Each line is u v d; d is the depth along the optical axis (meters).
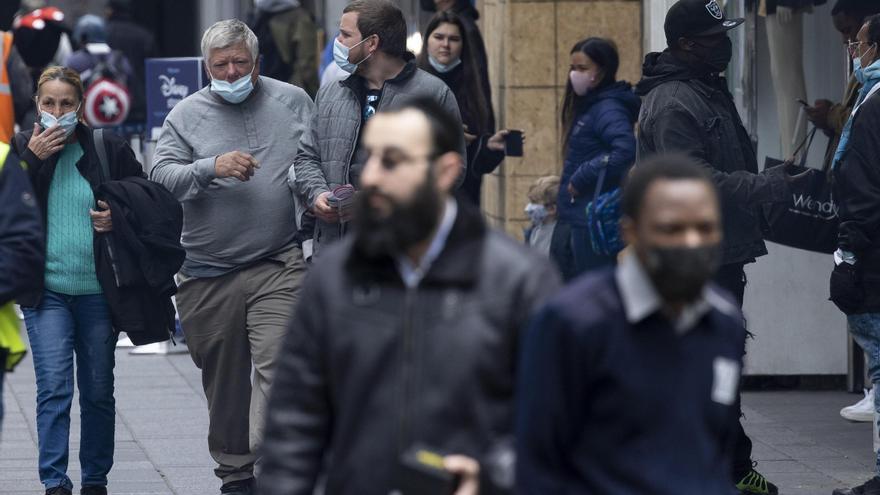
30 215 17.41
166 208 23.77
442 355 12.05
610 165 27.95
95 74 48.62
